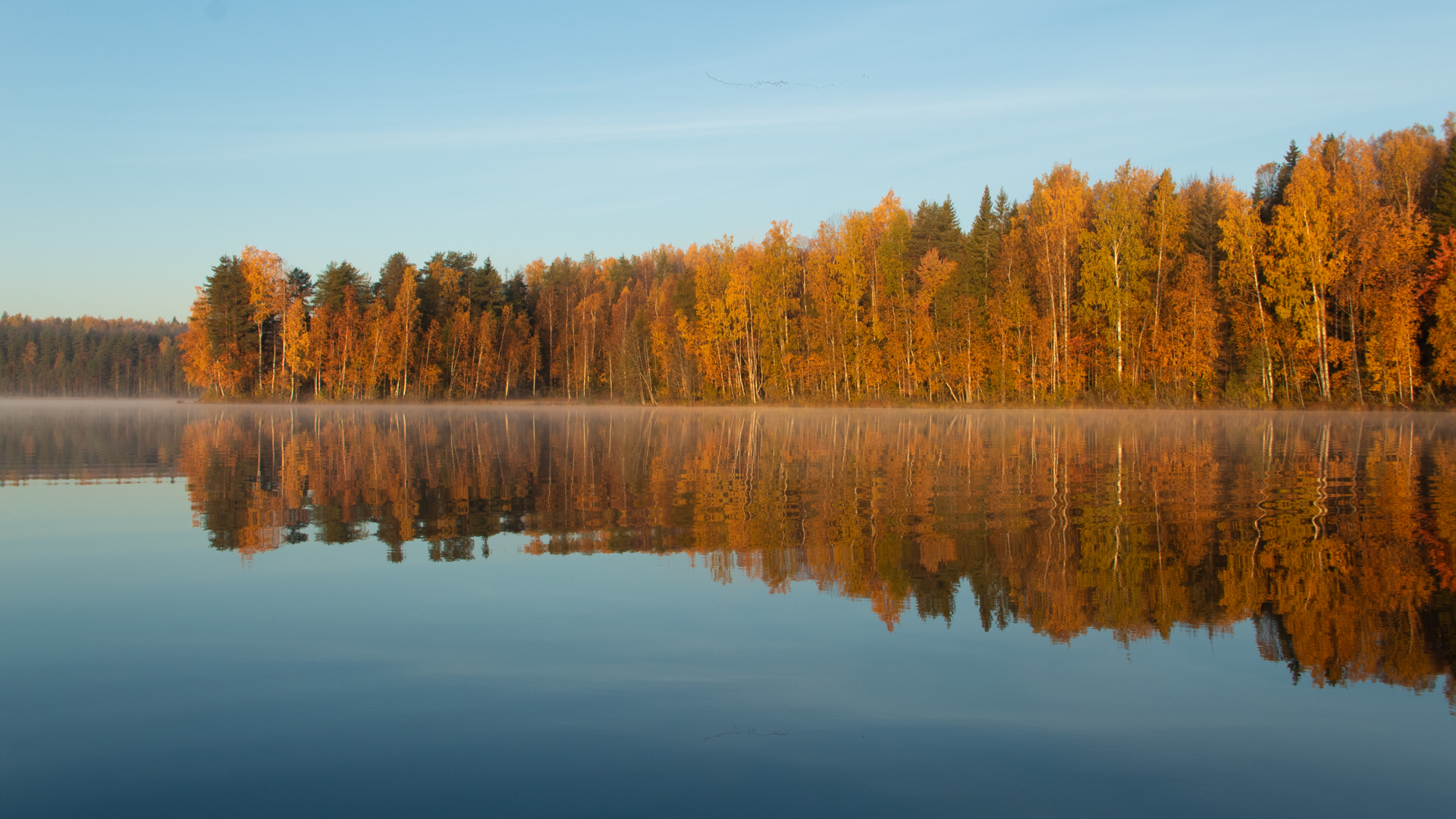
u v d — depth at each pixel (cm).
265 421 4706
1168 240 5381
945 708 537
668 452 2422
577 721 515
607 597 790
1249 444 2545
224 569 908
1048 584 828
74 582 851
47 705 537
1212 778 447
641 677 587
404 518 1237
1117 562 917
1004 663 616
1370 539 1032
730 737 494
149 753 474
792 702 544
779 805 414
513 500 1417
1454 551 966
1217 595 782
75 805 417
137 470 1922
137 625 705
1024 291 5838
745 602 771
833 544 1023
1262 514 1227
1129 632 680
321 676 589
